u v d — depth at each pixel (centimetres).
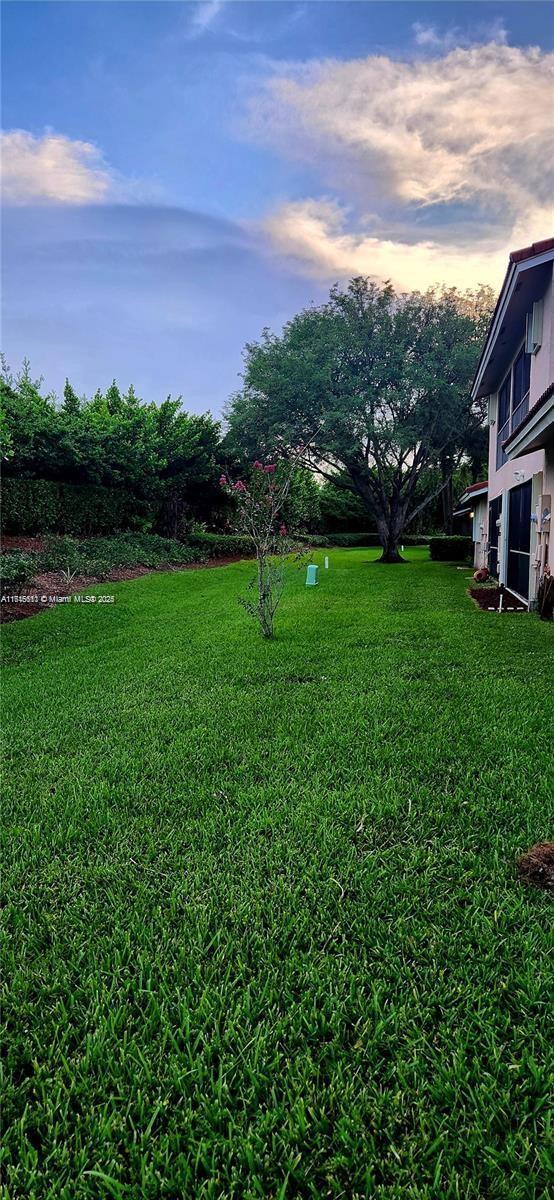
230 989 181
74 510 1689
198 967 188
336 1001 174
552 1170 130
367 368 1988
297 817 276
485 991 176
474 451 2306
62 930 208
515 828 264
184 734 386
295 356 1964
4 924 212
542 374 902
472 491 1582
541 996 173
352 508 3703
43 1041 167
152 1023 170
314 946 198
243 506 814
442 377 1941
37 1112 146
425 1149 135
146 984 184
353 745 359
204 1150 137
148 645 673
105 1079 154
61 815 286
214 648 645
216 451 2203
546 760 331
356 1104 145
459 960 189
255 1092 149
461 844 253
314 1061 158
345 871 236
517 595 1044
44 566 1243
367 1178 129
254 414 2012
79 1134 142
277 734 380
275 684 500
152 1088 153
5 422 1486
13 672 572
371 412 1986
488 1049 159
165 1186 130
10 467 1574
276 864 242
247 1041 164
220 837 263
